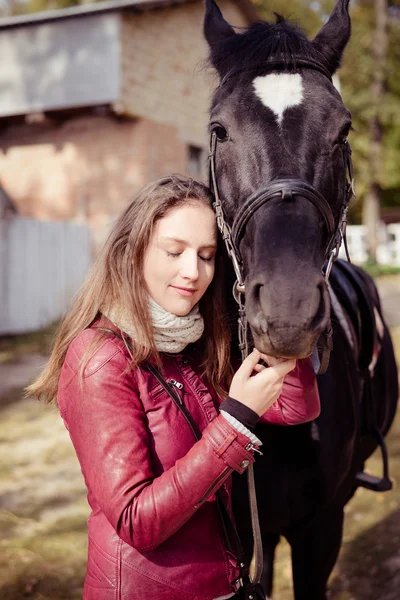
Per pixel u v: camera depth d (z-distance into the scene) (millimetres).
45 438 5047
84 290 1448
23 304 9773
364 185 19578
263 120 1594
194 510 1228
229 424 1229
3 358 7828
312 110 1601
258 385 1257
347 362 2113
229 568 1366
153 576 1288
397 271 15617
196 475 1205
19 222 9703
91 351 1316
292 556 2102
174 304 1367
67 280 10547
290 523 1954
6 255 9500
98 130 11344
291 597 2936
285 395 1550
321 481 1904
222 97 1723
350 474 2221
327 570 2084
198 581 1311
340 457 1969
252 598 1400
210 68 1959
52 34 11008
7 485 4195
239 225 1546
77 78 10930
